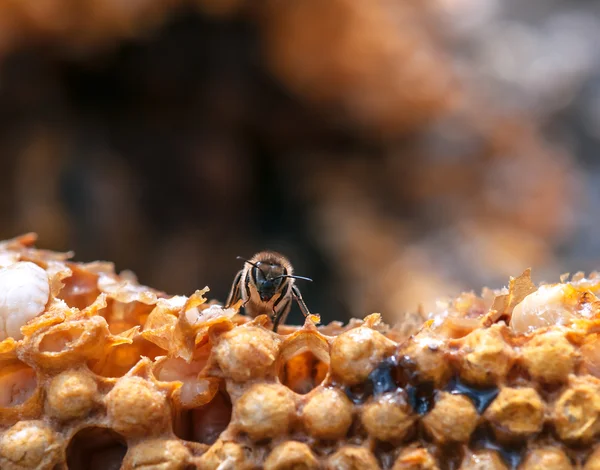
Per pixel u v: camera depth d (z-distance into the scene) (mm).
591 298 183
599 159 774
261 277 234
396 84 633
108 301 195
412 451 178
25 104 544
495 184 688
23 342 181
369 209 654
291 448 177
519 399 176
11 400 184
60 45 533
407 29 666
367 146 672
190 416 186
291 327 209
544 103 800
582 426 176
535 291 184
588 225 693
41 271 190
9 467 179
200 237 614
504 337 179
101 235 558
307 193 657
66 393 179
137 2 527
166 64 579
